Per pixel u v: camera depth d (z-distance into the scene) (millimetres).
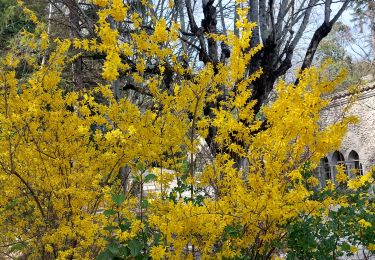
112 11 2752
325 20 6090
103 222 2809
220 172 2875
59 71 3447
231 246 2650
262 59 5406
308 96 2449
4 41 9547
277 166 2480
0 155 3072
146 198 3189
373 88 11680
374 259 4340
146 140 3055
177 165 3238
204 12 5598
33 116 3070
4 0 9812
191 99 3123
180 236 2473
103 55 5820
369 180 3732
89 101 3291
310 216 3479
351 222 3438
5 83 2994
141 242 2662
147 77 4598
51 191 3238
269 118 2580
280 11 5859
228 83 3041
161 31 2992
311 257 3467
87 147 3391
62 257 2855
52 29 7508
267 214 2418
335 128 2461
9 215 3459
